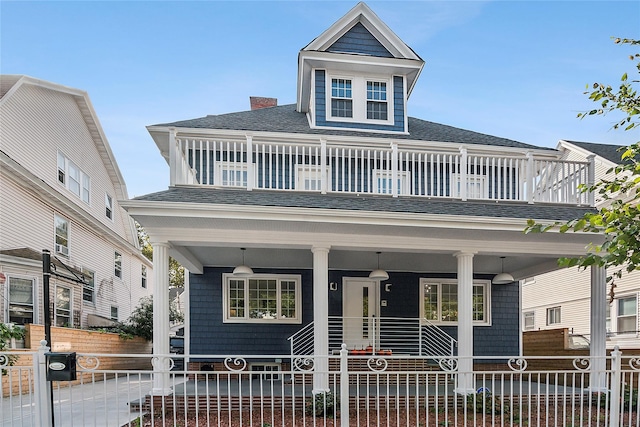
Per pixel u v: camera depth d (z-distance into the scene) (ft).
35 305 41.19
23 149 41.06
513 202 29.07
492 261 34.76
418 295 39.37
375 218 24.56
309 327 37.32
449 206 27.53
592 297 28.07
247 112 40.73
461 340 26.25
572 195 29.84
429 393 27.30
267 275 37.70
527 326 63.87
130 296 70.18
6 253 37.55
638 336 43.98
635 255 13.15
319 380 24.21
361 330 37.99
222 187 26.48
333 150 35.83
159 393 23.71
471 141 36.91
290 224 24.61
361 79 38.55
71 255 50.14
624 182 14.93
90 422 20.95
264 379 33.60
